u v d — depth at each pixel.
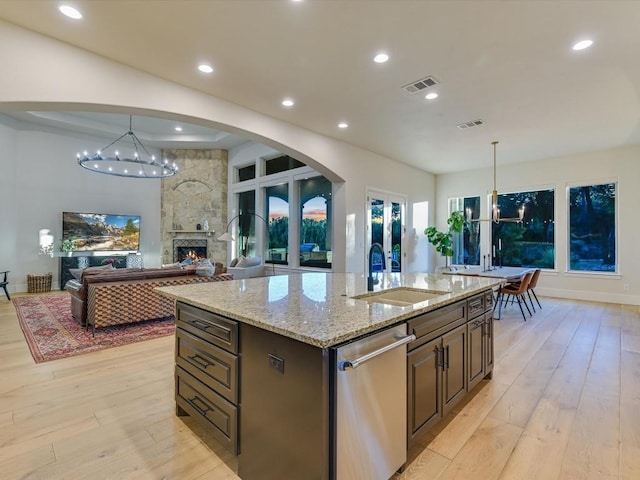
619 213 6.07
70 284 4.76
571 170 6.53
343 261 5.82
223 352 1.81
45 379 2.81
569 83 3.55
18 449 1.89
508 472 1.73
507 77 3.44
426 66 3.23
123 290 4.19
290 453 1.45
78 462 1.78
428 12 2.47
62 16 2.56
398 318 1.62
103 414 2.27
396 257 7.11
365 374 1.46
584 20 2.54
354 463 1.42
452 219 7.25
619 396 2.55
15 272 7.23
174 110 3.58
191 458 1.83
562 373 2.98
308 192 7.50
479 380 2.58
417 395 1.82
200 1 2.38
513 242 7.33
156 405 2.39
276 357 1.50
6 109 2.85
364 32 2.72
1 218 7.02
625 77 3.42
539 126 4.90
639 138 5.48
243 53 3.04
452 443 1.98
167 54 3.07
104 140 8.46
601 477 1.69
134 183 8.95
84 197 8.20
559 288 6.69
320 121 4.73
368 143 5.78
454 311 2.22
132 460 1.81
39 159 7.56
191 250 9.36
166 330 4.25
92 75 3.04
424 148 6.09
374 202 6.47
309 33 2.74
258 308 1.78
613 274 6.13
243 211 9.34
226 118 4.03
